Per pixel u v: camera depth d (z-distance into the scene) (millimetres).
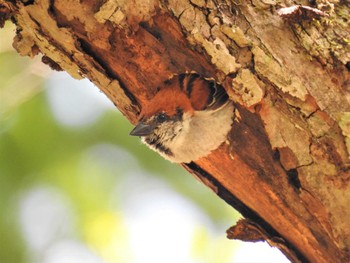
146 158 16016
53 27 10039
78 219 15445
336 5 9930
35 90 15227
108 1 9688
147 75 10500
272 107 9633
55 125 15523
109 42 10117
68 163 15492
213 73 10180
